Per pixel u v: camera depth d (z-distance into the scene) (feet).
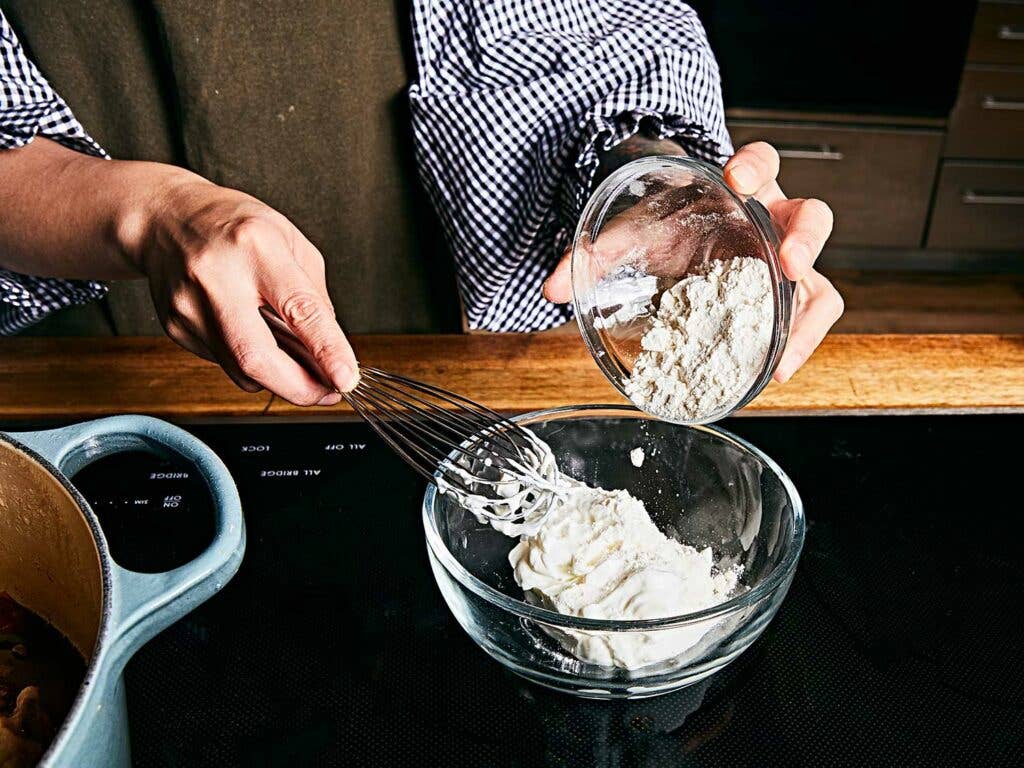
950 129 7.08
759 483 1.95
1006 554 2.08
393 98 3.39
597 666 1.63
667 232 2.05
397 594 1.96
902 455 2.42
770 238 1.83
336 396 2.02
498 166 2.99
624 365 2.11
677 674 1.64
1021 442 2.48
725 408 1.88
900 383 2.75
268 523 2.16
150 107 3.38
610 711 1.68
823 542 2.11
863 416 2.59
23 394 2.70
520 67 2.92
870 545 2.10
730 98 6.79
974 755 1.59
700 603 1.77
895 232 7.57
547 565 1.86
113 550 2.06
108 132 3.43
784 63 6.63
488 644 1.69
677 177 1.97
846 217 7.45
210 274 1.92
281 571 2.02
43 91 2.46
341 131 3.37
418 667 1.78
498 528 1.90
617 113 2.72
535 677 1.67
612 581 1.78
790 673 1.76
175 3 2.99
